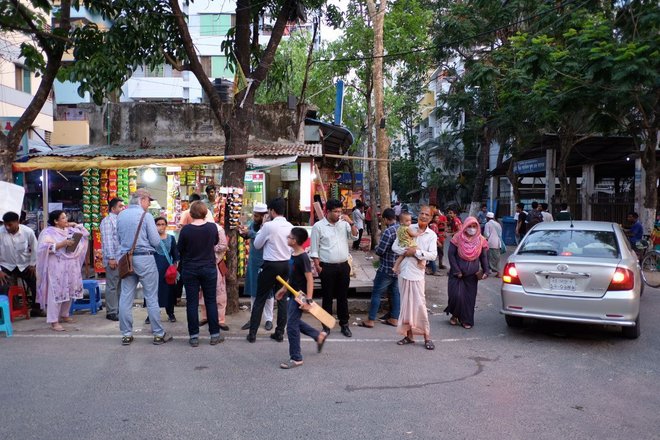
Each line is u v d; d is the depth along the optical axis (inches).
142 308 351.3
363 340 274.8
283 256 265.0
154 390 192.7
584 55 465.7
